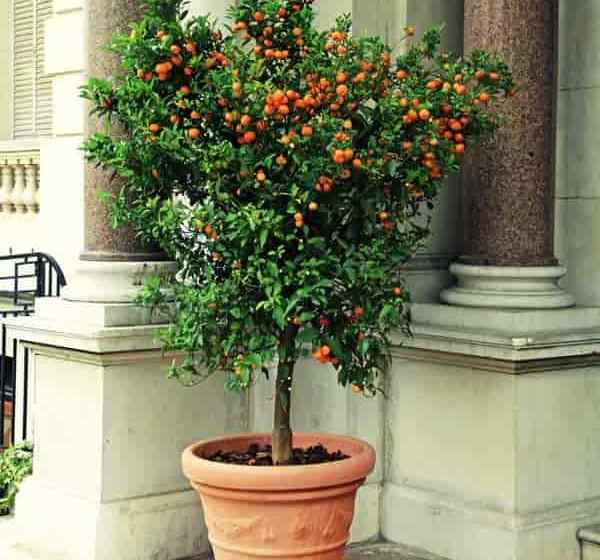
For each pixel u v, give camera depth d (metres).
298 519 4.92
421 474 6.22
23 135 10.65
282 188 4.77
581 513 5.93
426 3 6.40
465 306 6.01
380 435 6.42
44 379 6.18
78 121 8.47
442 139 4.94
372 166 4.75
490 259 5.97
